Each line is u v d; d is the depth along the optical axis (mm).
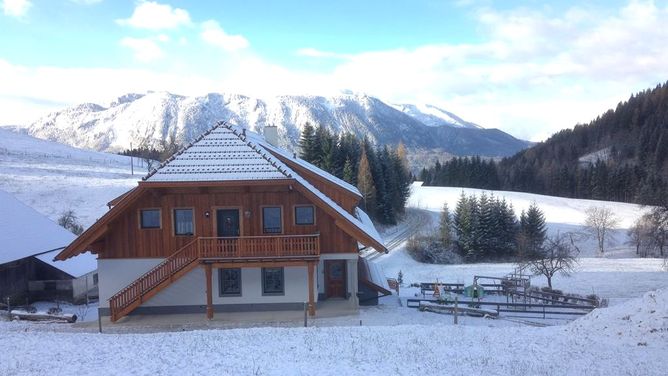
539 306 25141
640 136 151125
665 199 55781
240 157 23391
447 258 67500
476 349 15281
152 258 23359
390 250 64812
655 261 53281
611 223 75188
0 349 14742
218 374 12633
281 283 23719
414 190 120312
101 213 59969
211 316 22594
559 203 101688
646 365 13500
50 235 32312
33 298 28984
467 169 141125
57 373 12609
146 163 109375
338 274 25234
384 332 17453
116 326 21547
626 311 18422
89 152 122688
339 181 30828
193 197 23250
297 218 23484
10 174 71188
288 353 14594
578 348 15328
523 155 185000
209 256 22203
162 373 12742
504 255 69562
